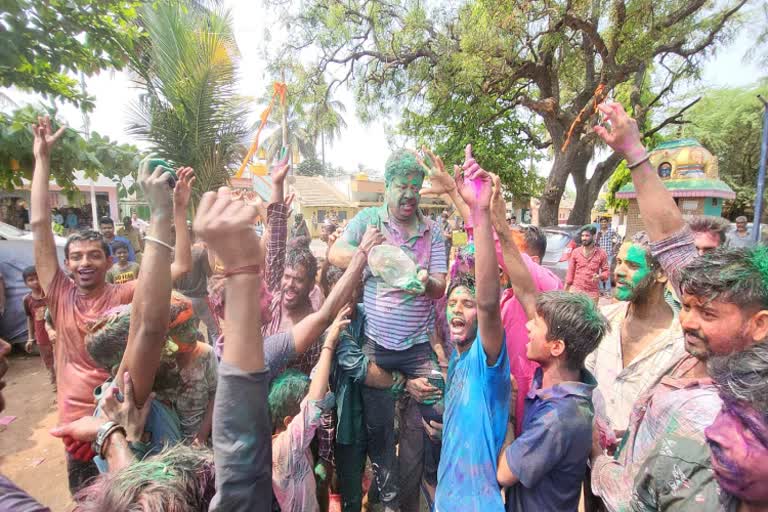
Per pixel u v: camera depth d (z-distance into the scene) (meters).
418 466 2.39
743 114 19.75
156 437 1.56
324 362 1.96
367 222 2.40
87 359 2.27
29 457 3.55
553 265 7.75
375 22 13.25
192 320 1.77
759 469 0.78
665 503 1.05
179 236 2.06
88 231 2.39
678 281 1.67
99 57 4.64
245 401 0.89
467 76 11.38
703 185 12.32
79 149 4.66
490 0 10.22
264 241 2.31
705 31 11.87
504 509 1.53
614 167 14.04
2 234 5.90
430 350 2.29
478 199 1.52
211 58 7.00
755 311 1.12
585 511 1.99
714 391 1.13
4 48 3.78
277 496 1.59
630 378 1.92
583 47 12.01
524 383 1.98
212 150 7.53
